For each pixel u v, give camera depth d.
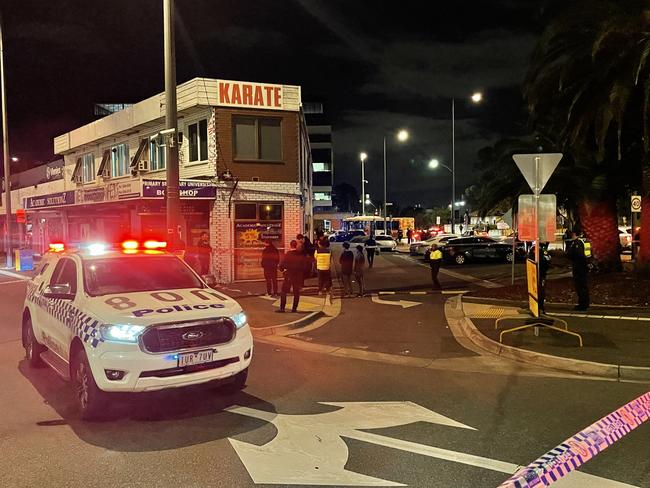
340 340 9.94
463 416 5.71
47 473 4.37
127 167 24.28
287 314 12.32
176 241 11.98
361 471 4.36
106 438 5.12
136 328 5.38
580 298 11.74
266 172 19.58
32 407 6.09
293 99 19.83
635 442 4.91
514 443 4.93
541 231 9.16
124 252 7.27
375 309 13.39
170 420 5.62
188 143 20.23
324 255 14.90
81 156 28.56
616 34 12.00
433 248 17.03
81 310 5.96
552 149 16.67
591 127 14.02
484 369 7.80
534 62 14.23
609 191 15.57
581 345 8.55
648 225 13.76
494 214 20.97
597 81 13.02
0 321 12.30
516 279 19.98
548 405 6.05
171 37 11.86
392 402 6.23
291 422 5.55
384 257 34.66
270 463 4.53
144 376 5.33
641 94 12.79
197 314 5.72
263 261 15.62
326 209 85.19
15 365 8.12
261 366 8.04
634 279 13.66
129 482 4.20
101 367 5.34
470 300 14.01
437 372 7.65
